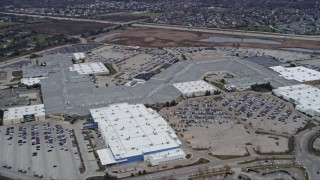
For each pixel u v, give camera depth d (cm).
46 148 14600
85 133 15850
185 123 16800
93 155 14000
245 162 13388
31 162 13588
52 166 13300
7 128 16512
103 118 16512
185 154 13700
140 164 13375
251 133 15712
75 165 13338
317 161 13388
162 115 17738
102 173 12800
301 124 16525
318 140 14988
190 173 12750
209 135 15550
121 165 13312
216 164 13288
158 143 14212
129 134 14950
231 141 14975
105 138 14750
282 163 13275
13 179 12494
